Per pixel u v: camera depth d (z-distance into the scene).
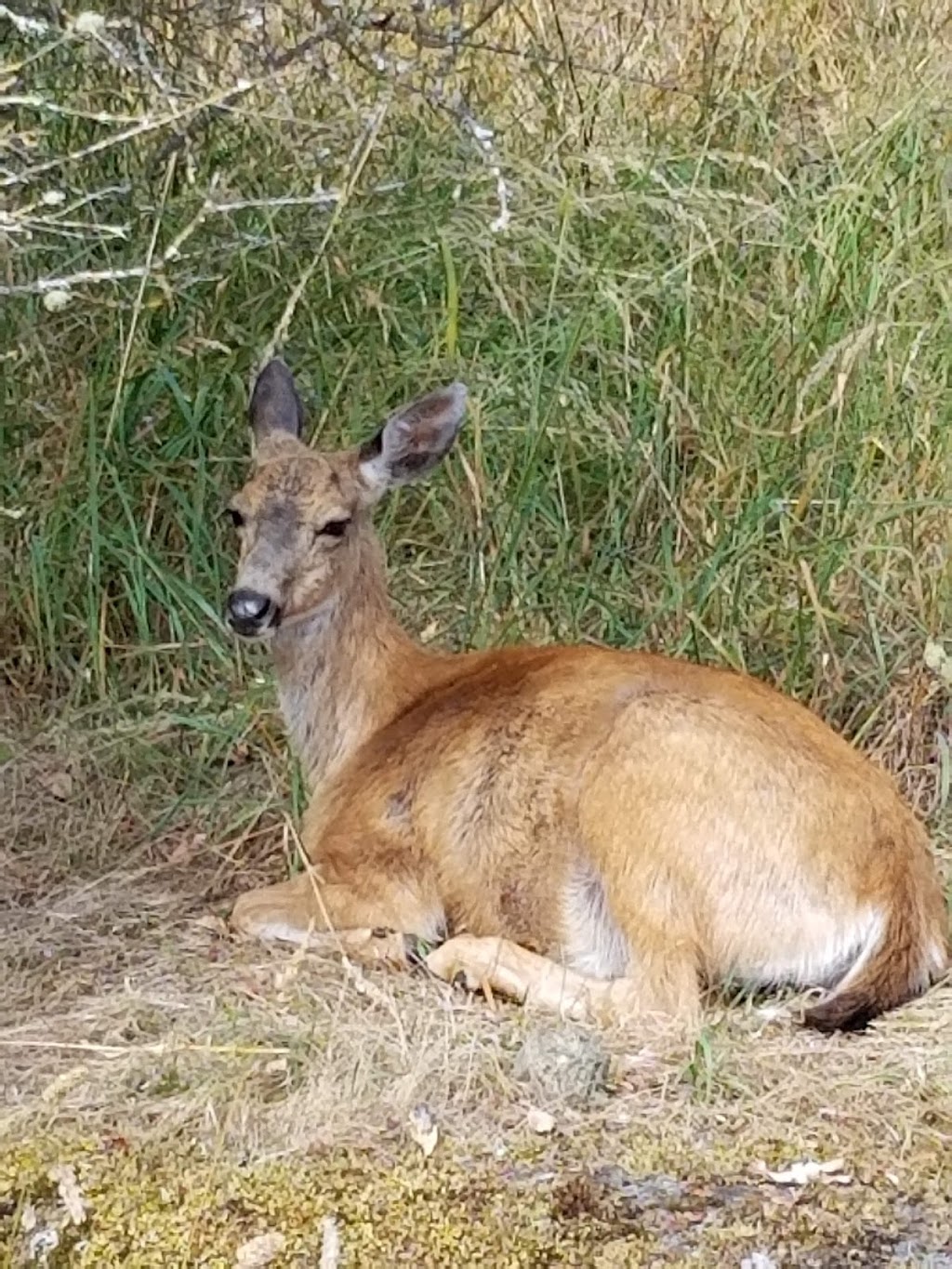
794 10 8.36
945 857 5.77
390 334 7.38
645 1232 4.24
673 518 6.79
